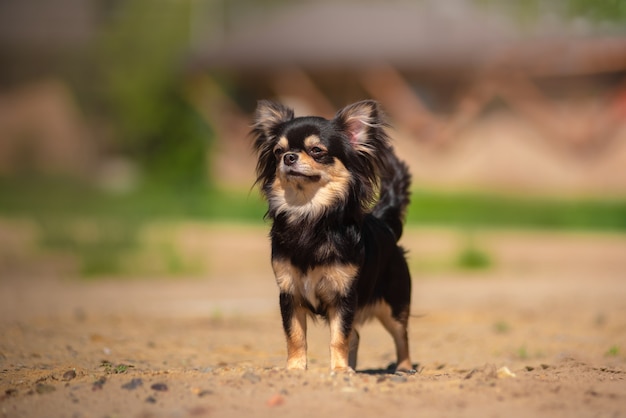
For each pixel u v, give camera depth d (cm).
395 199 736
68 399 530
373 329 1025
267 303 1192
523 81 2894
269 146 671
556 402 514
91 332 931
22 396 547
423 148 2997
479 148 2977
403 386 550
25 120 3606
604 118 2825
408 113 2994
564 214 2288
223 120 3216
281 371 585
